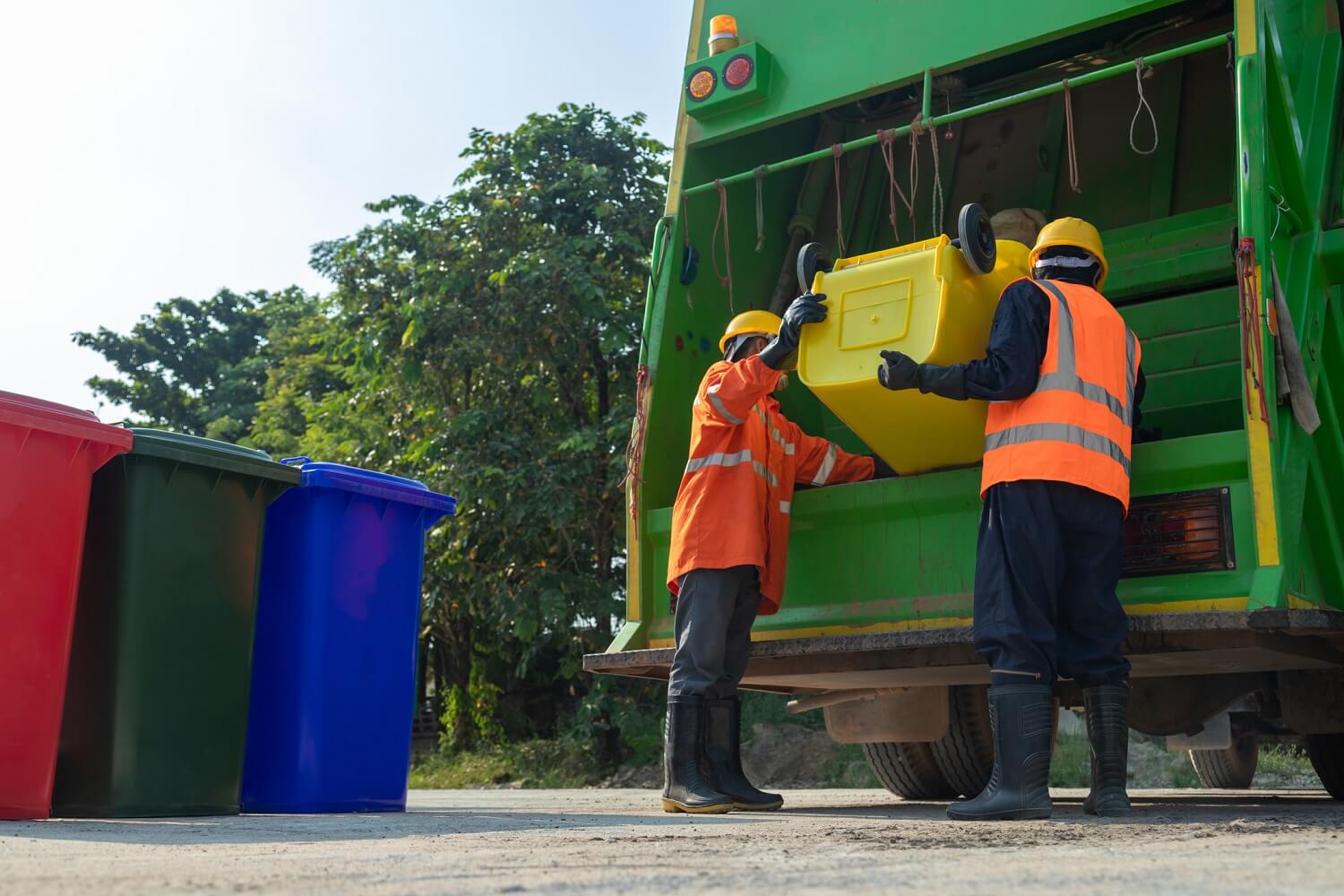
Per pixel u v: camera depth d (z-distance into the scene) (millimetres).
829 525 4223
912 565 4055
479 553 12406
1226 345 4645
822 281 3857
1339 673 4266
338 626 4242
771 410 4227
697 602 3898
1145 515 3611
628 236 12430
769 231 5422
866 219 5699
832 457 4367
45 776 3541
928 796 5641
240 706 3994
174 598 3873
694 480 3971
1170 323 4758
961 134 5699
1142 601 3562
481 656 13406
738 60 4871
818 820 3451
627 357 12945
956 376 3350
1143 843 2438
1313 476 3727
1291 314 3807
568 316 12141
